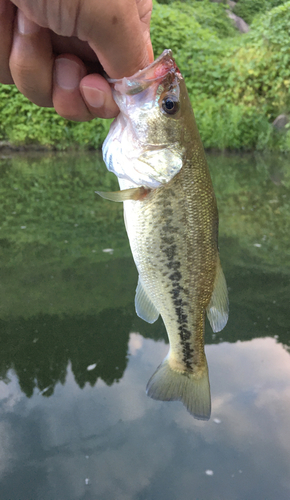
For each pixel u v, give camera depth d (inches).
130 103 7.2
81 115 7.4
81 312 14.1
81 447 8.9
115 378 11.0
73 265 17.7
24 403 10.1
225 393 10.5
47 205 27.0
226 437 9.2
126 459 8.7
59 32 5.7
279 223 23.1
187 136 7.6
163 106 7.3
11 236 21.2
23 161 45.0
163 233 7.8
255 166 40.4
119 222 23.7
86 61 7.0
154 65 7.1
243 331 13.1
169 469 8.5
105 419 9.7
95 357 11.8
